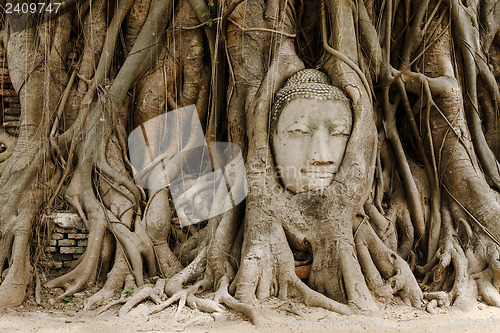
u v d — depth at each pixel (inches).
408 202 245.0
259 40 244.2
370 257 213.5
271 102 228.5
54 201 236.2
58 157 242.1
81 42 264.4
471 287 210.8
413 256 237.0
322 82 231.5
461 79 262.4
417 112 253.0
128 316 190.1
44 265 225.5
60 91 252.4
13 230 217.0
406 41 257.4
